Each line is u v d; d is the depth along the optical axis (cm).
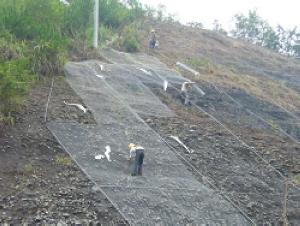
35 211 687
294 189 927
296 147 1172
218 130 1160
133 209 739
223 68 1980
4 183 742
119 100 1198
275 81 2033
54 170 812
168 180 853
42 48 1265
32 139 897
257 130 1251
